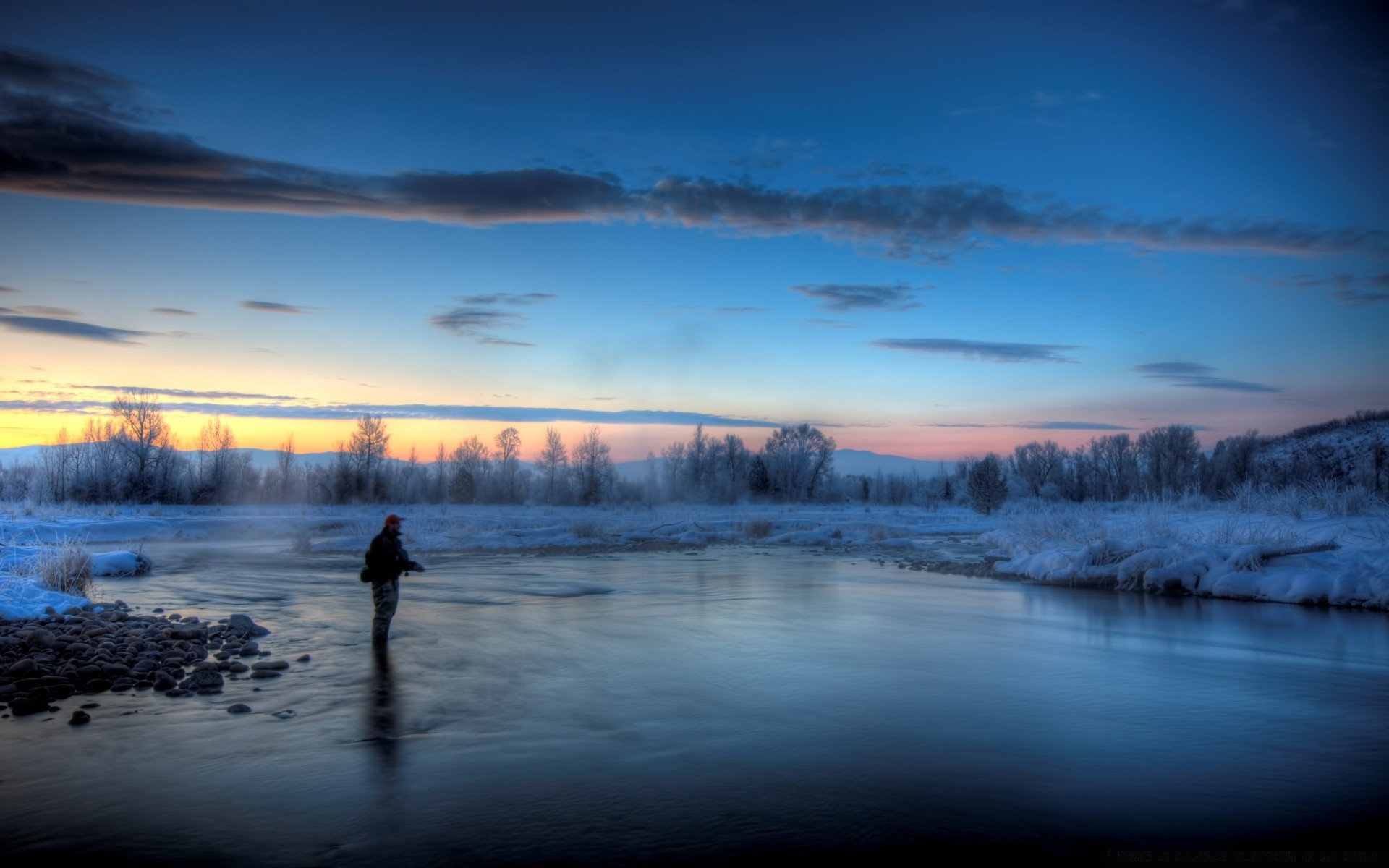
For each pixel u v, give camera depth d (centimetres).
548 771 606
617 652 1063
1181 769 615
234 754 644
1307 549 1698
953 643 1138
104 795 558
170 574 2150
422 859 461
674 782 584
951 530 4341
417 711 771
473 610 1449
